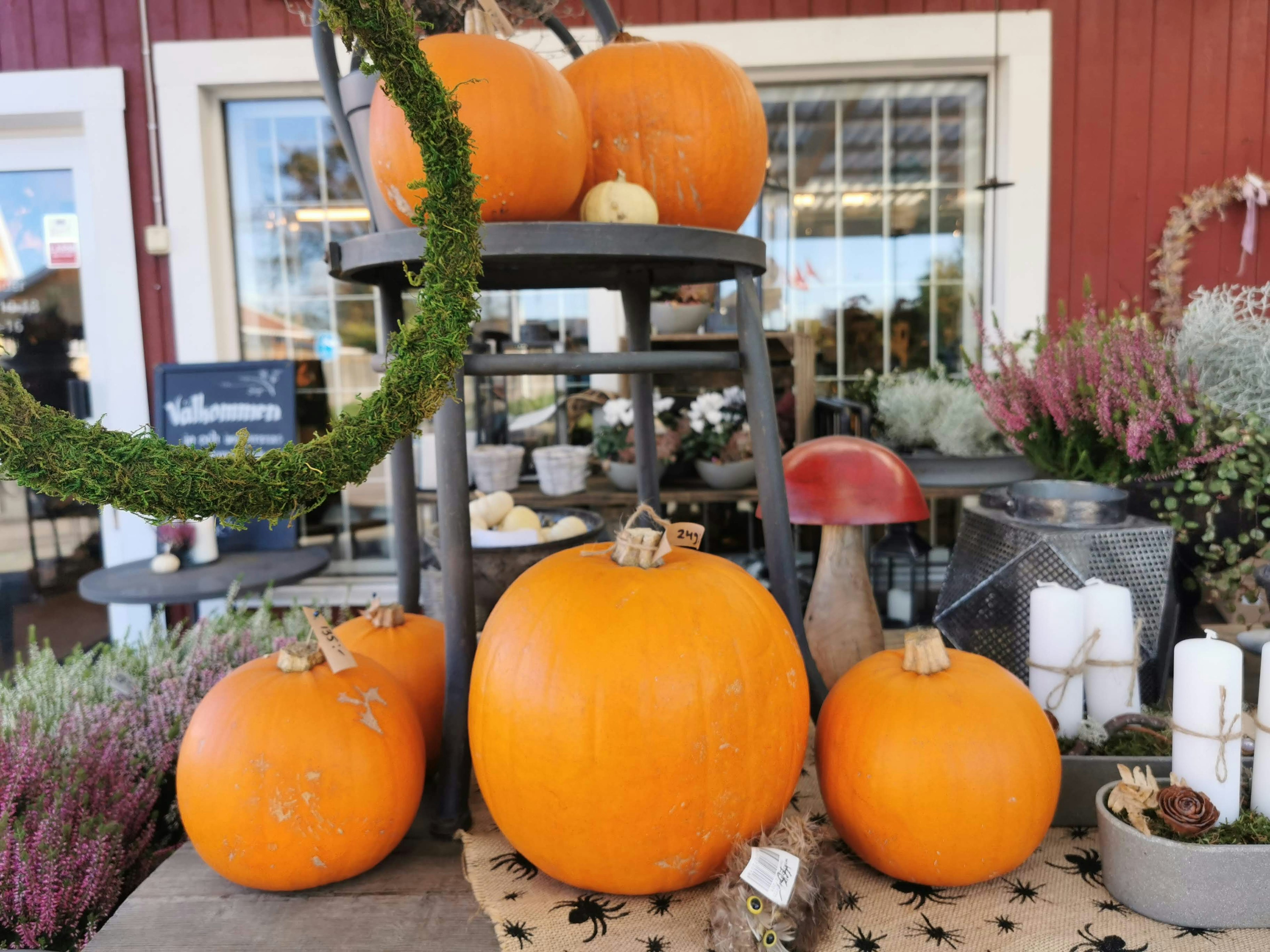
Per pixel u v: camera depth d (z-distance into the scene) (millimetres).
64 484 500
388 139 830
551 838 714
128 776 1271
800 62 2623
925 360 2898
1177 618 1277
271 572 1941
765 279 2867
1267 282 2662
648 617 710
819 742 809
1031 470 1909
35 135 2809
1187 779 742
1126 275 2689
